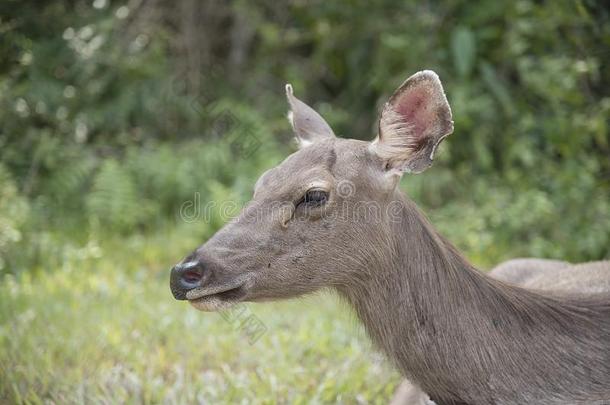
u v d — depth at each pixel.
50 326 8.88
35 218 12.02
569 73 11.18
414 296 5.73
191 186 13.06
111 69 14.20
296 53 15.92
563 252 11.12
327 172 5.69
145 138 14.43
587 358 5.68
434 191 12.91
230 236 5.68
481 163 12.86
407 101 5.66
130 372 7.91
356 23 14.51
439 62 13.47
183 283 5.59
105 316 9.28
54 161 13.02
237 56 15.70
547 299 5.88
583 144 11.54
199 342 8.71
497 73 13.34
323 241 5.68
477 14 13.16
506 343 5.68
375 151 5.76
